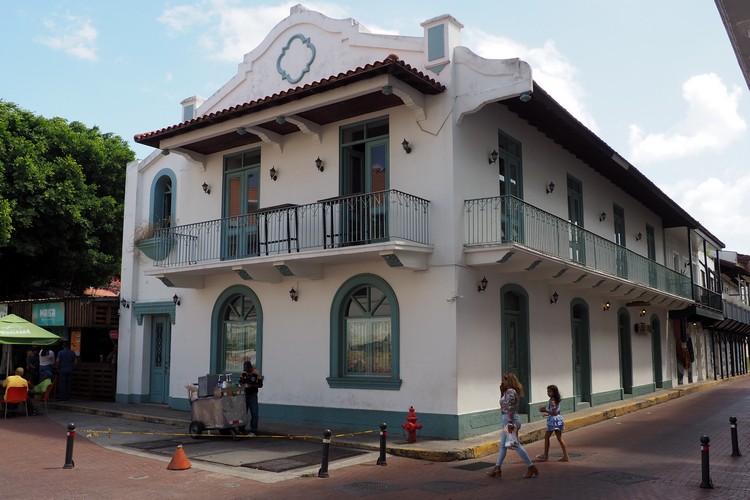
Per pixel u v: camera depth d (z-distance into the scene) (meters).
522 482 9.82
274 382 15.45
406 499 8.74
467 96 13.56
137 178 19.94
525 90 12.86
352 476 10.15
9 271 25.08
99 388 19.97
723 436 14.55
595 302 19.95
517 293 15.42
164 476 9.98
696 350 33.00
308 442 13.07
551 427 11.68
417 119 13.98
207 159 17.72
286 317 15.47
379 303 14.18
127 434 14.09
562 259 14.88
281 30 16.72
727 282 43.81
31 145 22.70
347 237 14.05
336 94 13.45
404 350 13.48
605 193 21.42
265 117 14.66
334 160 15.06
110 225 24.97
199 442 13.05
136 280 19.59
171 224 18.72
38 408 18.64
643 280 21.97
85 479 9.73
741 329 42.50
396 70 12.57
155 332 19.31
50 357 20.17
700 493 9.09
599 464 11.28
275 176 16.03
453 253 13.15
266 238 15.02
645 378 23.97
